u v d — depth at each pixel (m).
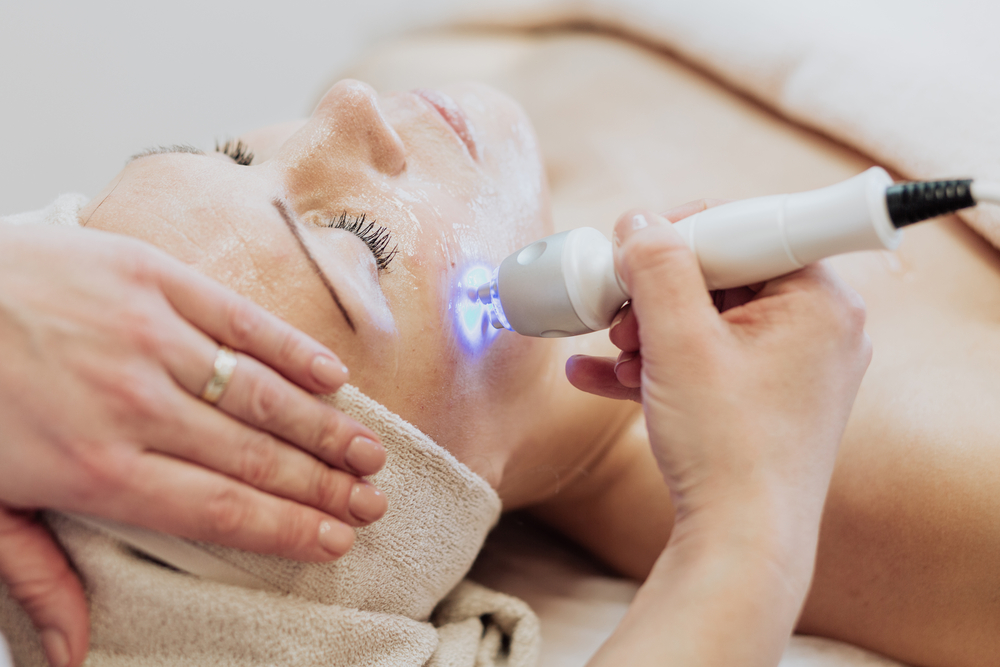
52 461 0.50
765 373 0.51
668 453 0.54
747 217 0.50
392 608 0.72
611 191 1.13
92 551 0.59
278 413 0.52
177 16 1.60
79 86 1.55
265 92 1.73
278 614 0.62
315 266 0.62
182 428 0.51
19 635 0.60
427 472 0.68
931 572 0.76
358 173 0.69
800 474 0.52
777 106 1.11
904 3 1.05
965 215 0.92
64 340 0.51
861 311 0.53
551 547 1.09
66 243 0.54
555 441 0.89
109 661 0.61
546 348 0.83
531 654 0.82
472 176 0.77
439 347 0.69
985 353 0.82
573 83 1.31
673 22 1.22
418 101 0.79
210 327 0.53
